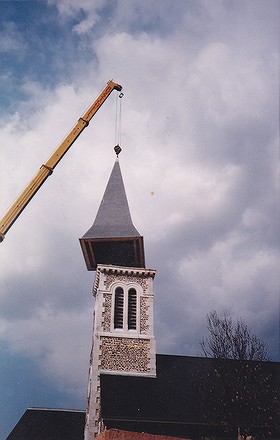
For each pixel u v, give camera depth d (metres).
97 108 34.66
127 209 34.50
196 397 22.17
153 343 25.39
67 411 28.97
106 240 31.86
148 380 23.69
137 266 31.30
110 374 23.83
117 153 40.44
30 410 28.73
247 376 21.00
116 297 27.02
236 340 22.50
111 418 20.42
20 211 25.44
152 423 20.67
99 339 25.08
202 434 20.42
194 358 25.64
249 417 19.83
